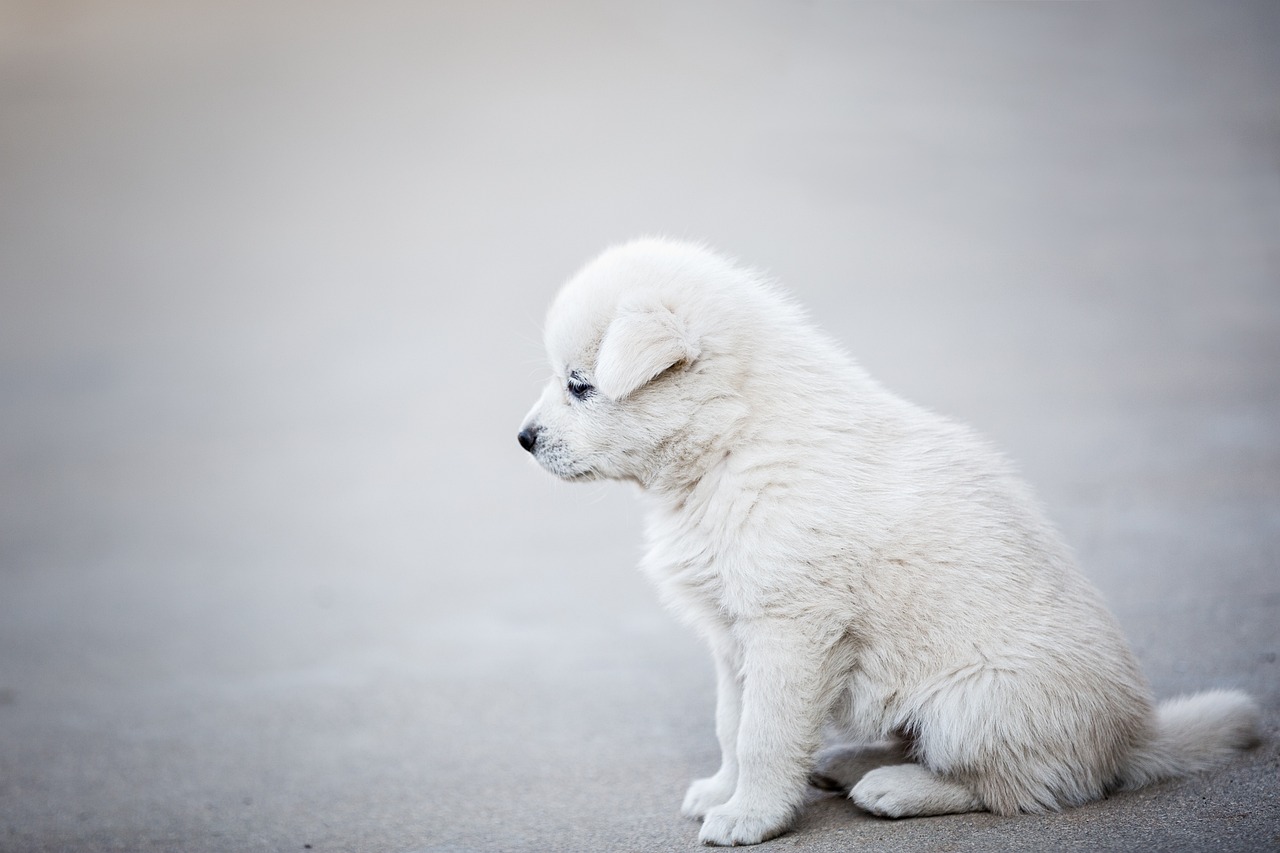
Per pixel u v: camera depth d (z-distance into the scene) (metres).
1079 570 4.81
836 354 5.09
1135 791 4.60
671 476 4.89
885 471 4.64
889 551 4.46
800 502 4.52
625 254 5.32
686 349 4.72
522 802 5.32
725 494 4.64
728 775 4.86
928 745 4.52
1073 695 4.39
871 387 5.00
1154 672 5.95
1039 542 4.63
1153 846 4.04
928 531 4.49
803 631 4.47
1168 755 4.70
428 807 5.40
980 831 4.30
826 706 4.52
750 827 4.43
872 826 4.45
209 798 5.83
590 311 5.07
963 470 4.71
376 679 7.54
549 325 5.25
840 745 5.03
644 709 6.53
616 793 5.31
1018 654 4.37
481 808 5.30
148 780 6.17
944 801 4.50
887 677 4.54
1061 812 4.43
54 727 7.11
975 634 4.41
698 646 7.64
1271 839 4.01
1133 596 7.19
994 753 4.39
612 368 4.68
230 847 5.17
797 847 4.31
